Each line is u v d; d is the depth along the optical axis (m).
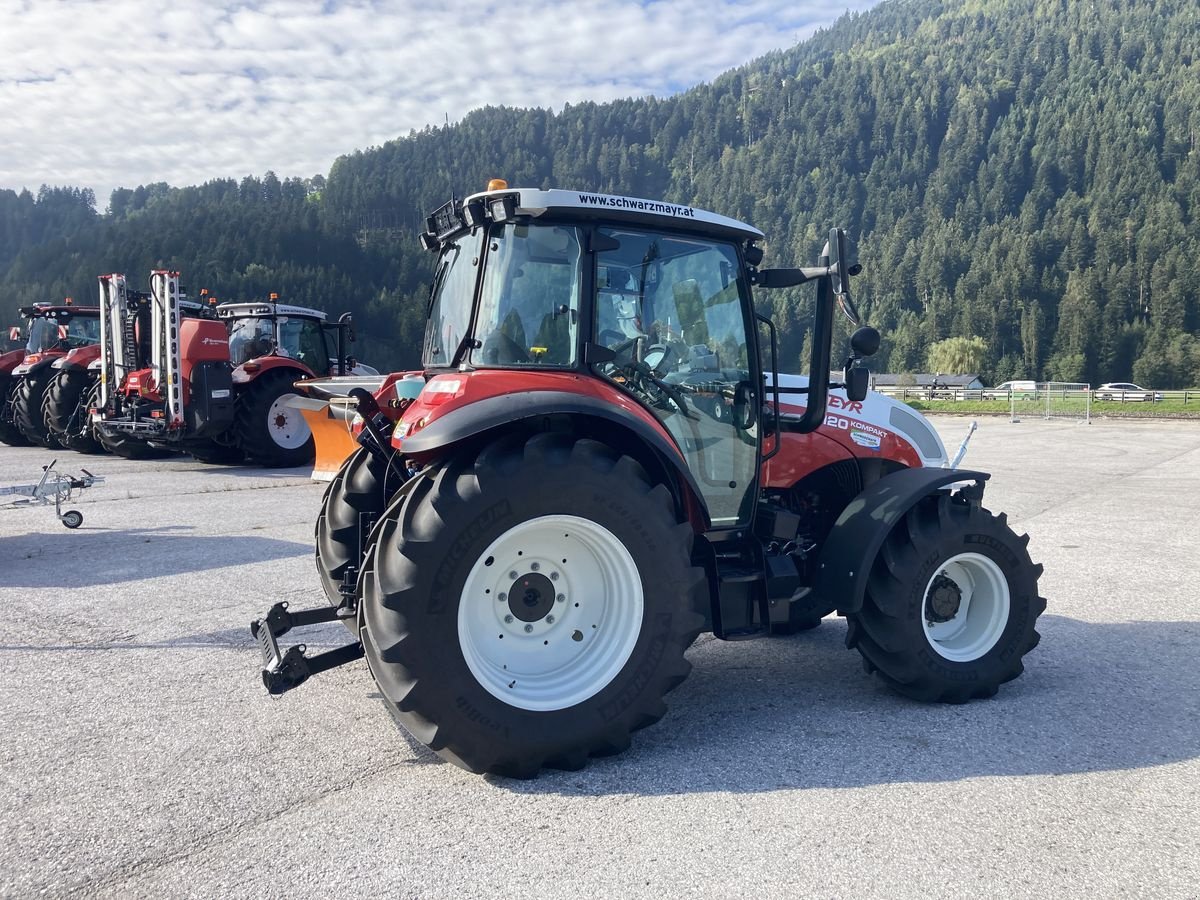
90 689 4.18
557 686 3.34
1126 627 5.34
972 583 4.21
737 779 3.22
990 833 2.81
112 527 8.42
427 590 3.09
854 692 4.25
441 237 4.30
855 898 2.44
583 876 2.55
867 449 4.77
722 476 4.13
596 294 3.70
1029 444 20.42
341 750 3.48
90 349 14.62
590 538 3.40
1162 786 3.16
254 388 12.89
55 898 2.45
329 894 2.46
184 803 3.02
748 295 4.19
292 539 7.84
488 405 3.28
